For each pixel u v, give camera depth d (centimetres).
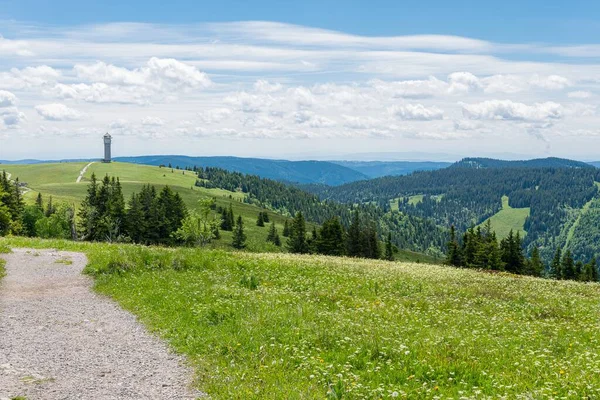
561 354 1338
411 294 2447
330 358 1248
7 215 9256
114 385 1090
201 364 1227
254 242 15112
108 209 10506
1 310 1828
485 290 2736
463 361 1188
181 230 11325
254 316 1628
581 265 12425
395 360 1223
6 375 1112
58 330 1579
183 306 1841
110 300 2103
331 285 2539
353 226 12088
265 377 1100
